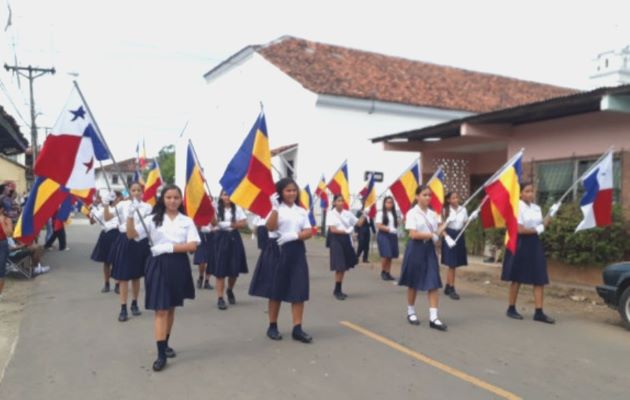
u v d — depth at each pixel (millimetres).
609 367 5504
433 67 27359
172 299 5246
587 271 10250
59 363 5383
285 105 22859
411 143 15891
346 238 9023
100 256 9070
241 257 8156
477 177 16656
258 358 5570
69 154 5609
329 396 4570
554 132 11680
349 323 7121
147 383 4840
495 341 6375
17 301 8469
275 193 6055
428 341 6289
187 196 7578
